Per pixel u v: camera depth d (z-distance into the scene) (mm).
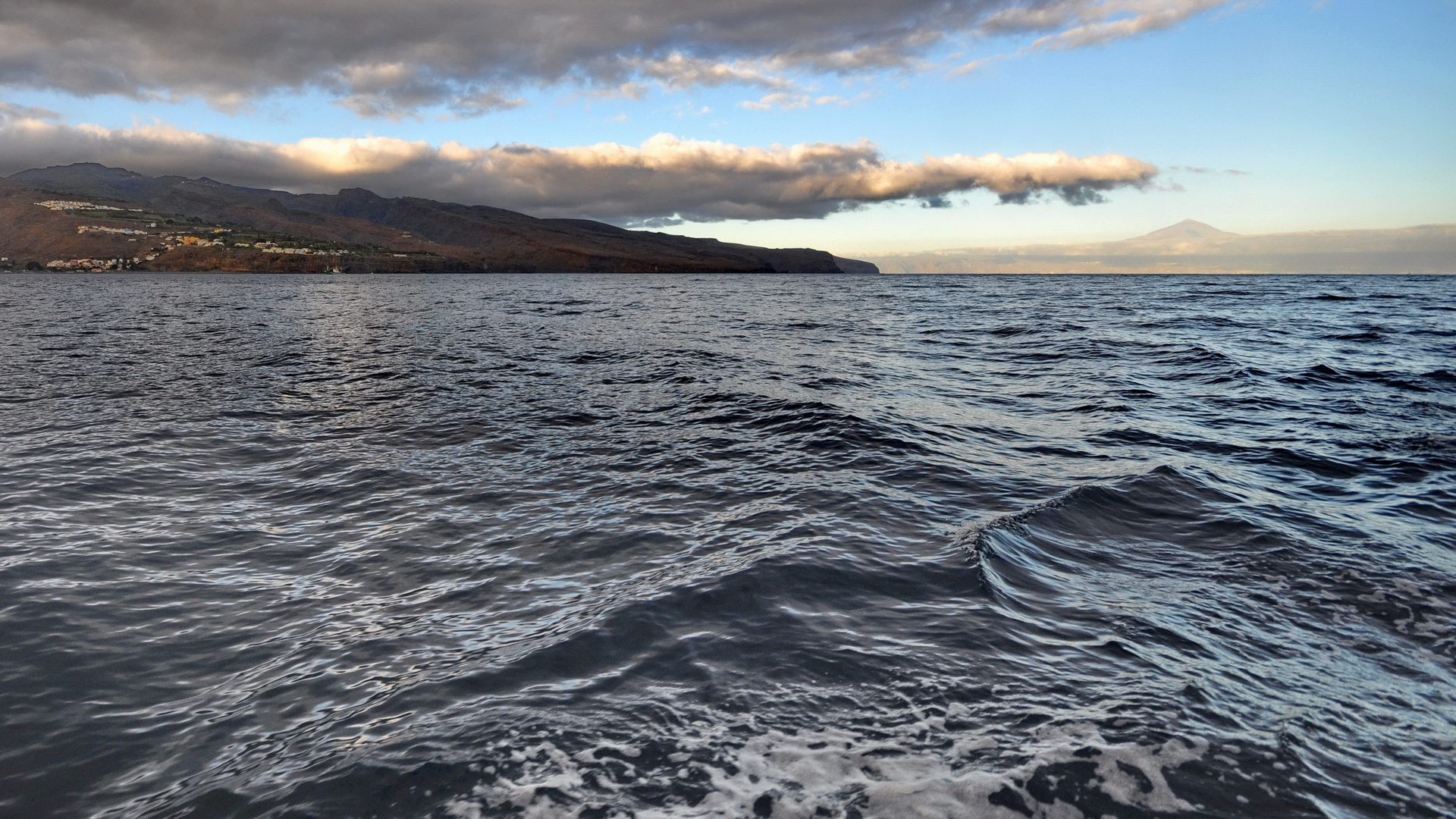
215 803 2527
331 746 2820
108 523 5887
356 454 8172
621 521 5852
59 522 5879
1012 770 2523
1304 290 72188
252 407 10938
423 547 5363
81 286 100188
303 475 7355
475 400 11602
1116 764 2561
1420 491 6621
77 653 3758
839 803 2359
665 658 3434
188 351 19000
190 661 3684
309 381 13695
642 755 2646
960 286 104438
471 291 85188
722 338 24047
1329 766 2611
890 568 4594
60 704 3271
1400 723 2953
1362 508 6098
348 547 5383
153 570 4926
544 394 12164
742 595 4156
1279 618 3982
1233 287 82562
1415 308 40094
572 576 4730
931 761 2592
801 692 3098
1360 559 4898
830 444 8359
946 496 6375
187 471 7465
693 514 5984
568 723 2877
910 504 6117
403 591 4570
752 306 48812
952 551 4855
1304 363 16281
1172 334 24531
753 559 4746
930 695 3061
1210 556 4969
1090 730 2773
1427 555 4984
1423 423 9742
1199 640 3668
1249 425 9797
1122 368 16156
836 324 31500
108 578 4773
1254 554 5000
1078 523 5594
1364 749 2746
